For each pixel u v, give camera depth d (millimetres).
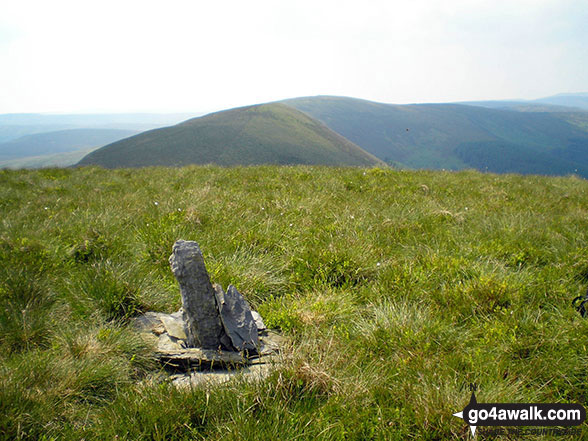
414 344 4422
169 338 4676
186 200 10125
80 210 10055
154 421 3279
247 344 4430
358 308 5445
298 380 3754
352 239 7410
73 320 4961
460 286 5598
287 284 6254
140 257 7016
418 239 7875
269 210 9805
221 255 6879
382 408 3516
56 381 3701
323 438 3207
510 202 11672
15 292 5262
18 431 3055
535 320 4750
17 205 11047
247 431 3213
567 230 8195
